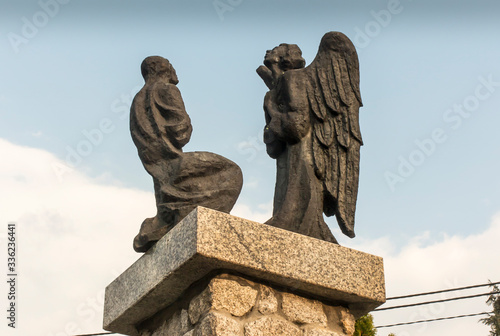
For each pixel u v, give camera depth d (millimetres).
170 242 4215
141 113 4844
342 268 4352
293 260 4191
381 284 4457
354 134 4883
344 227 4719
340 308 4449
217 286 4055
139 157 4809
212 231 4004
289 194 4633
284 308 4223
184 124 4734
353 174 4828
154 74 5059
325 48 5059
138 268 4547
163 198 4543
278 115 4918
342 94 4930
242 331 4031
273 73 5305
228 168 4676
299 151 4797
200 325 4043
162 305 4516
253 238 4109
